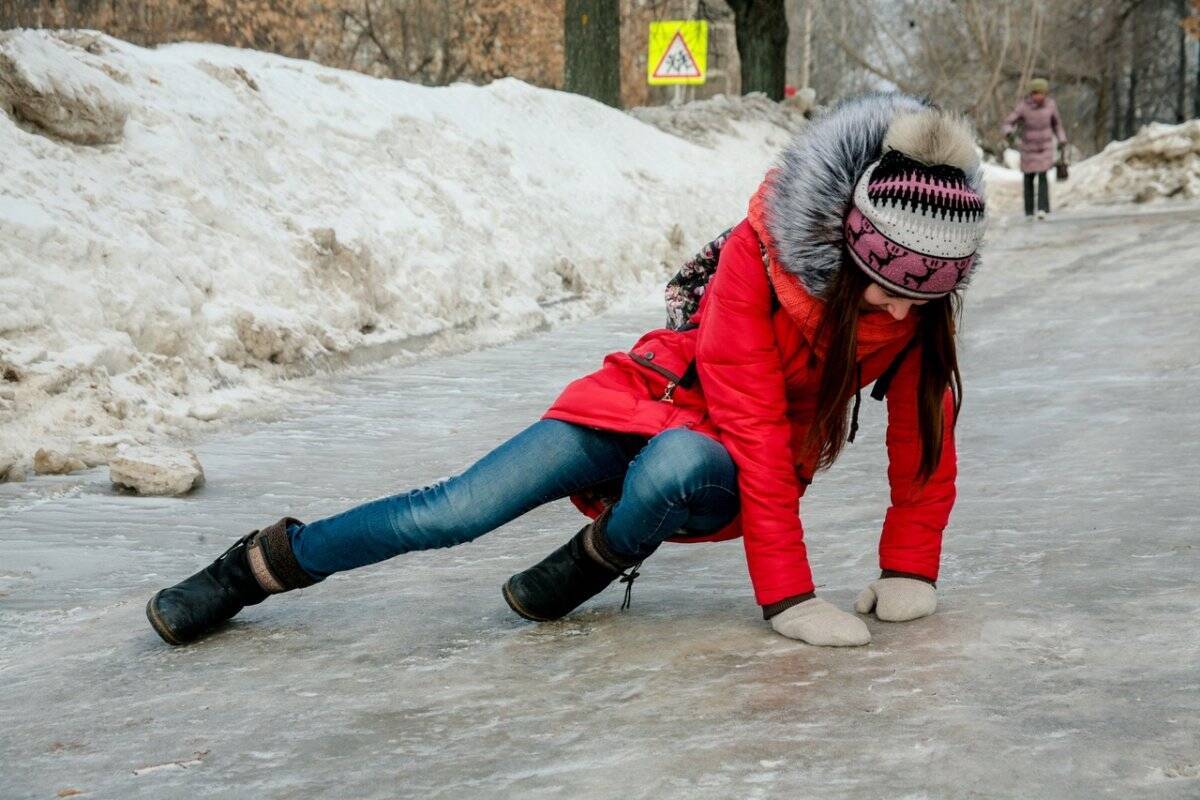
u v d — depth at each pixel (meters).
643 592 6.91
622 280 25.16
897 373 5.86
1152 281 20.95
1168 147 48.50
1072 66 100.25
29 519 9.34
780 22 47.84
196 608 6.27
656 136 33.94
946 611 6.11
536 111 28.97
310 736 4.95
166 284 13.87
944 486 6.06
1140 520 7.74
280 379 14.76
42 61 14.70
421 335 17.88
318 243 17.12
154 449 10.50
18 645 6.66
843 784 4.20
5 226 12.51
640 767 4.43
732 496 5.71
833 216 5.17
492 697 5.28
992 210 47.78
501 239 22.09
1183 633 5.54
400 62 45.91
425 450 11.80
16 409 11.29
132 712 5.40
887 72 98.06
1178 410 11.36
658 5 54.75
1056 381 13.50
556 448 5.79
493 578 7.46
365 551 6.04
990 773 4.21
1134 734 4.45
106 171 14.88
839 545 7.86
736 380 5.55
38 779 4.72
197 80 18.42
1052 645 5.50
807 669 5.36
